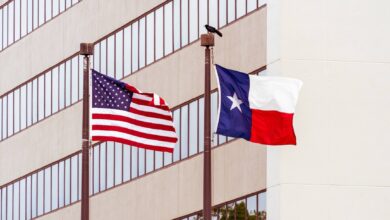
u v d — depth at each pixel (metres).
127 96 44.22
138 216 59.41
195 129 55.53
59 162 65.88
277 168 50.12
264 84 45.06
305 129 50.06
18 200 70.38
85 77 42.94
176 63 57.00
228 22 53.81
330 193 49.97
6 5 72.62
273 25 50.81
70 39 65.38
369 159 50.19
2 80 72.56
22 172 69.88
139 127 44.31
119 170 61.12
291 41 50.28
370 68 50.47
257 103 44.91
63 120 65.50
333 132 50.12
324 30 50.38
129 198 60.12
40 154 67.94
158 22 58.53
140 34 59.78
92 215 63.16
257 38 51.91
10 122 71.56
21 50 70.44
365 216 50.06
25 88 69.94
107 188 62.00
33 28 69.25
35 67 68.88
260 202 51.50
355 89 50.34
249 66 52.31
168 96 57.53
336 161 50.06
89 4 63.84
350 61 50.41
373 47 50.53
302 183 49.94
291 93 45.28
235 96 44.59
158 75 58.19
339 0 50.50
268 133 45.00
